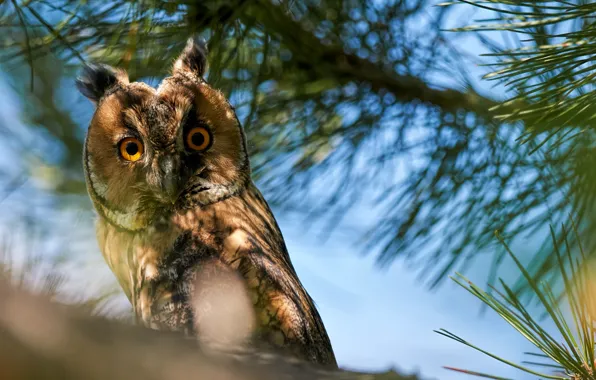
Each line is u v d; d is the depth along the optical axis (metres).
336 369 3.44
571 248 3.67
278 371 3.36
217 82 3.71
